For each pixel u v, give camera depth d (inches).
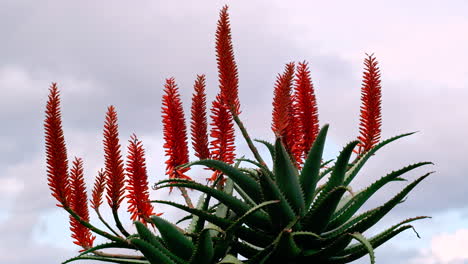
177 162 104.0
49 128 96.3
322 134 95.9
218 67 102.7
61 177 96.3
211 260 96.1
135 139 100.5
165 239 96.3
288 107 103.1
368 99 103.2
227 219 95.9
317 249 97.0
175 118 103.7
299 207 96.4
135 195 100.2
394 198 94.0
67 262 95.3
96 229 96.9
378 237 97.6
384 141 96.8
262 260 94.5
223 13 102.6
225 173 97.7
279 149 94.3
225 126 103.7
